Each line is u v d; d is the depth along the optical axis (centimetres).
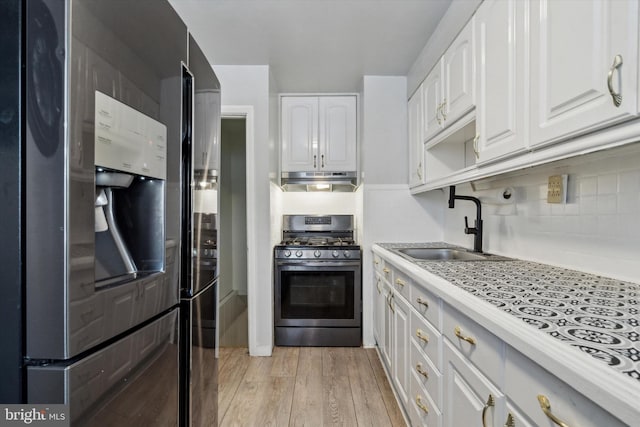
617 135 77
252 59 242
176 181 102
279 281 272
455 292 102
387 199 271
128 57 78
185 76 114
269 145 256
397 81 270
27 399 61
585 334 65
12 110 61
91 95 66
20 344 61
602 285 105
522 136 110
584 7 84
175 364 101
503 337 74
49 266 61
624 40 73
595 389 50
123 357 76
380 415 180
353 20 193
